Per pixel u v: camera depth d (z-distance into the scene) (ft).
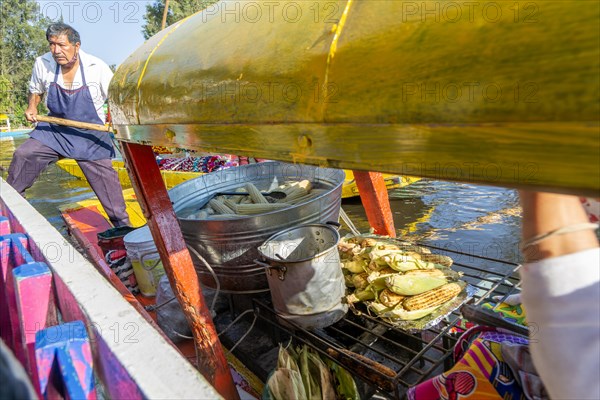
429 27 2.53
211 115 4.19
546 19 2.05
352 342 7.86
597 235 3.42
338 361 6.59
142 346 3.15
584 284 2.70
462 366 4.89
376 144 2.75
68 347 3.26
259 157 3.82
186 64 4.80
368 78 2.73
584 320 2.73
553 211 2.78
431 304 7.04
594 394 2.76
